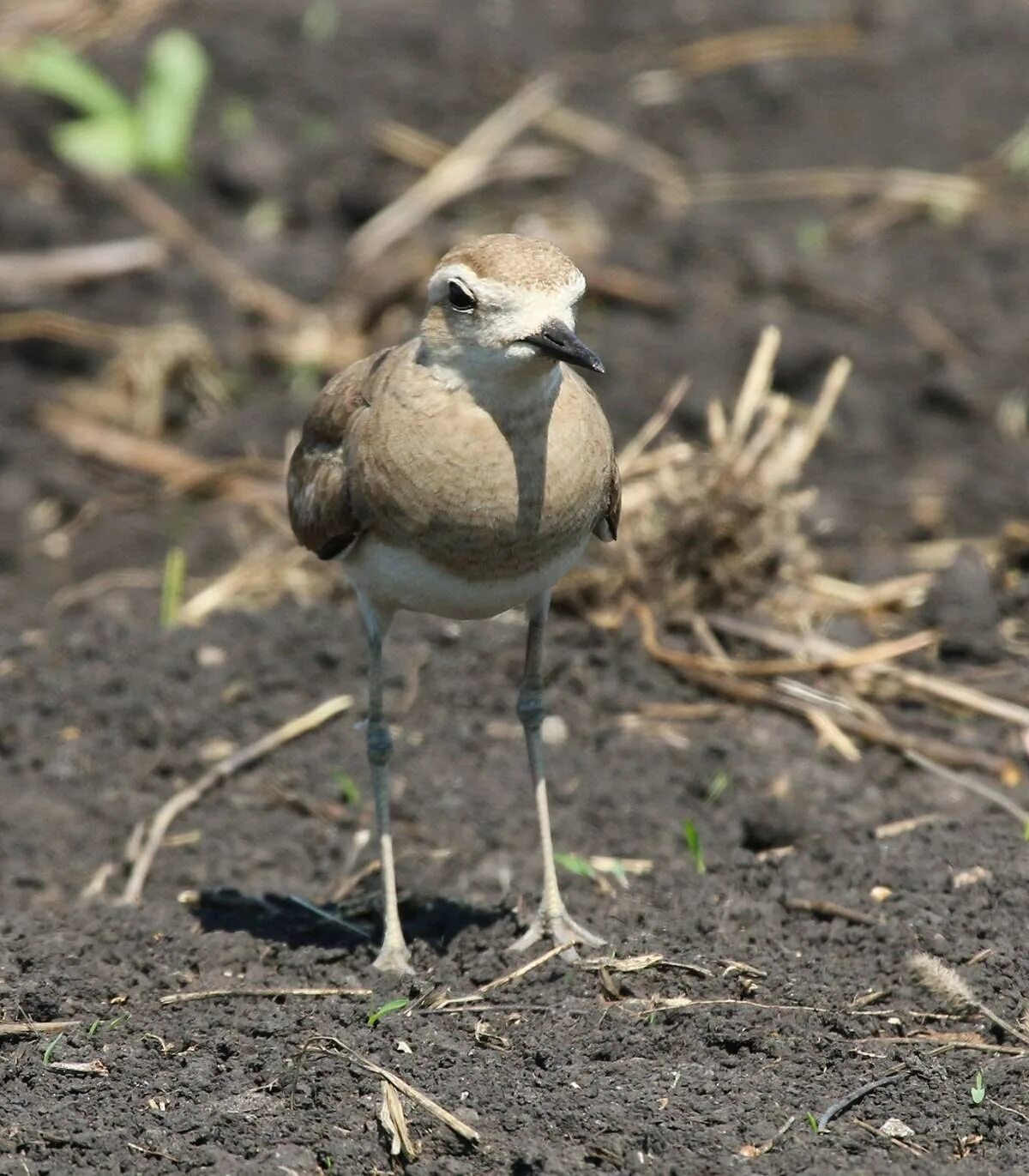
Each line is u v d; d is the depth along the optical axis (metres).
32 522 16.88
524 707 10.66
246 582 15.29
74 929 10.67
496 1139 8.71
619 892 11.12
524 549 9.70
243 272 19.48
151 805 12.54
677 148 21.12
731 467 14.20
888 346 18.14
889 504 16.42
